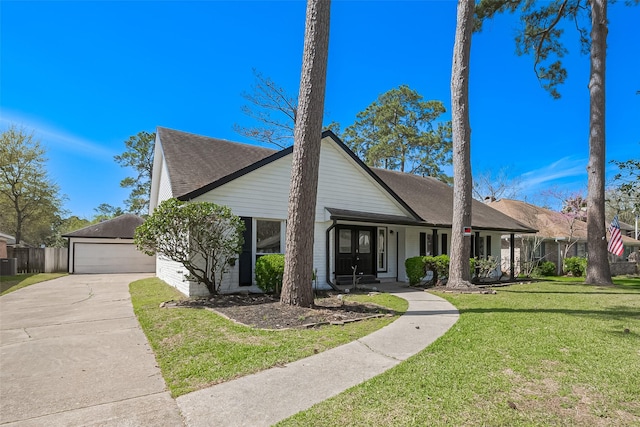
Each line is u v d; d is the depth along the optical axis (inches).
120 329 230.7
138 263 791.1
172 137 511.8
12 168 1073.5
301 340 193.8
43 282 550.9
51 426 105.8
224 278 386.3
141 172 1301.7
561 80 672.4
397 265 575.2
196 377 143.0
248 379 139.4
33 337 211.8
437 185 796.6
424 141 1182.3
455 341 190.7
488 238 702.5
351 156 486.9
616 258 992.2
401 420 104.3
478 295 389.1
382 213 530.3
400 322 242.7
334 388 129.3
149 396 127.0
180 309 286.8
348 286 465.1
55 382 141.2
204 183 399.9
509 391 125.2
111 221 809.5
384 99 1254.9
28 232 1255.5
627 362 156.9
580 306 313.3
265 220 423.5
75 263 743.7
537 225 886.4
